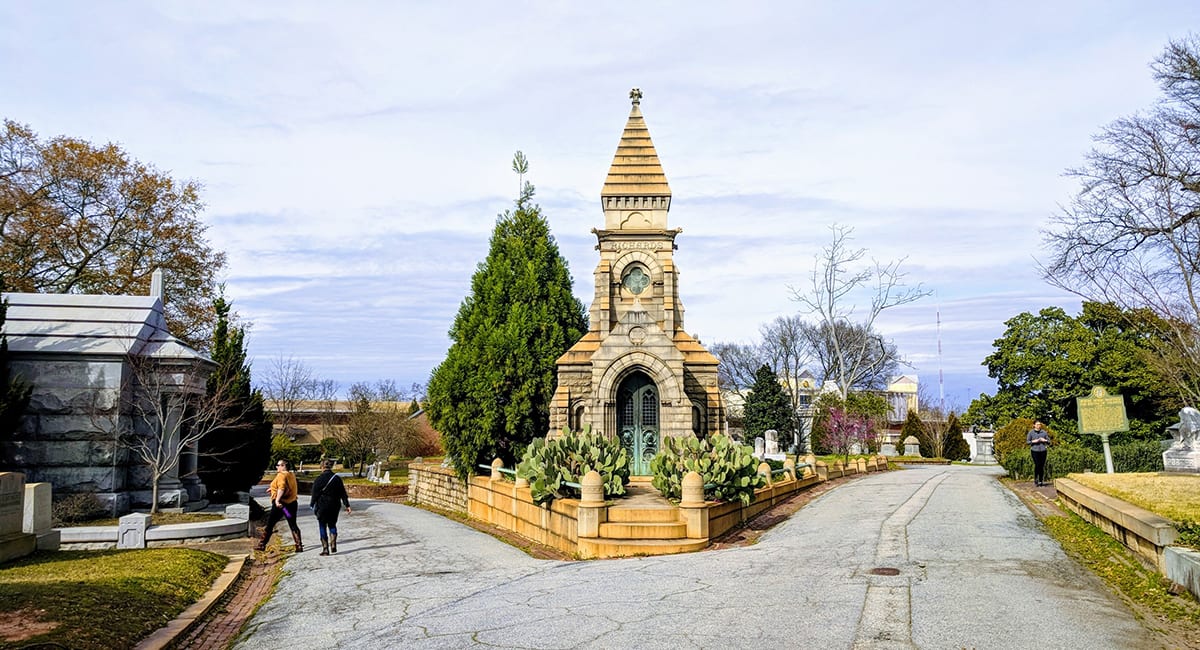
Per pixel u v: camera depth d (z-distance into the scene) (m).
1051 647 8.02
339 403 85.81
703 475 17.25
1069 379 43.06
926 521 16.11
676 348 25.62
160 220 38.44
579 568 13.74
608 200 29.34
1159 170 21.64
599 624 9.53
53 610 10.34
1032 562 11.94
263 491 39.78
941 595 10.03
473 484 25.81
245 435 26.62
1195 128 21.41
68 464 20.72
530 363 28.33
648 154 29.81
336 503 17.58
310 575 14.83
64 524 18.91
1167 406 35.62
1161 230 21.17
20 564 13.65
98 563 14.05
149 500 21.95
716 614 9.66
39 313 22.50
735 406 76.12
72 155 36.34
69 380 20.92
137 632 10.47
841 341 67.31
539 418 28.78
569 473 18.11
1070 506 17.28
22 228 35.06
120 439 21.28
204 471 25.53
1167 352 24.31
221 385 24.67
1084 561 12.11
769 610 9.71
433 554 16.94
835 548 13.66
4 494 14.02
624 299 28.73
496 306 29.42
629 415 25.95
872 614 9.30
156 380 21.61
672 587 11.34
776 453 34.81
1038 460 23.94
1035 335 45.56
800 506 21.34
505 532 21.03
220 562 16.16
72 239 36.62
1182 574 9.77
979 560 12.11
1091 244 22.88
